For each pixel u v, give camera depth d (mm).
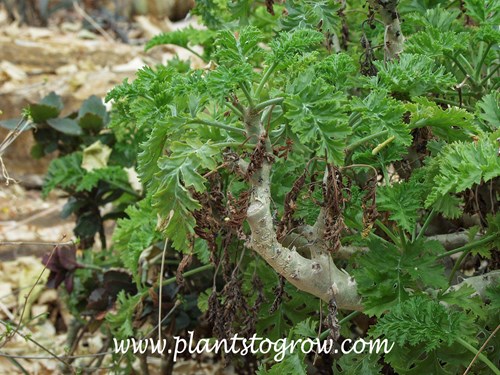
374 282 752
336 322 735
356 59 947
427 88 798
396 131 704
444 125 732
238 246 910
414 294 754
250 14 1045
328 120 667
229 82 684
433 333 715
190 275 1046
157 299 983
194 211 719
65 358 1082
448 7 986
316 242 741
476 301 750
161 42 1064
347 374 797
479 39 826
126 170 1173
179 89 716
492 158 658
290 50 711
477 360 756
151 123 751
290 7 835
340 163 663
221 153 741
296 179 802
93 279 1160
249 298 903
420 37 820
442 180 675
